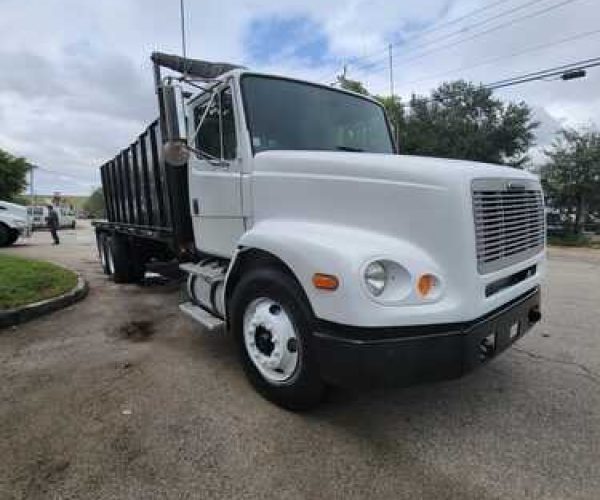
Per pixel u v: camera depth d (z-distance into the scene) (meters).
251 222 4.00
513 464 2.77
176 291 7.95
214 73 5.20
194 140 4.67
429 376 2.82
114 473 2.69
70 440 3.04
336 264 2.84
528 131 26.02
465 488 2.55
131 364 4.36
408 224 3.00
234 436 3.07
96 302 7.05
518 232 3.36
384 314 2.75
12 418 3.33
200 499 2.48
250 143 3.96
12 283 7.04
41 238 23.92
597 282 9.02
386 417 3.33
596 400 3.59
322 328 2.98
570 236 21.55
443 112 26.47
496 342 3.13
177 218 5.21
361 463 2.78
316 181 3.44
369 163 3.19
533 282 3.61
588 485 2.57
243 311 3.70
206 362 4.41
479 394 3.68
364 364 2.77
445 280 2.89
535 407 3.47
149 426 3.20
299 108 4.30
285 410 3.42
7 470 2.73
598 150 20.89
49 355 4.62
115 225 8.73
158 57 5.27
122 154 7.84
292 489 2.55
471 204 2.87
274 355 3.42
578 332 5.31
